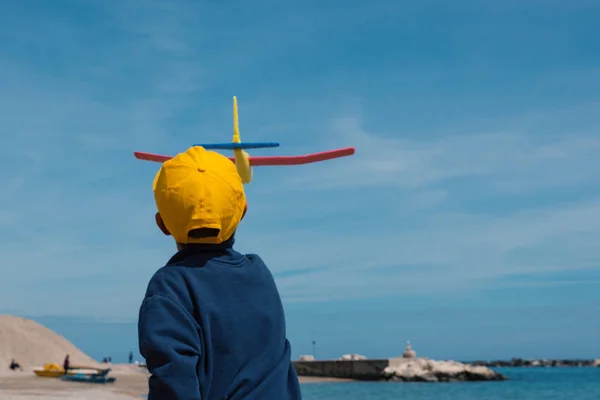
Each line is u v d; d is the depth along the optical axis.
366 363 72.25
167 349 1.84
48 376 41.03
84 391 23.39
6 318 70.62
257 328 2.03
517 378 120.44
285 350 2.12
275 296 2.13
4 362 60.09
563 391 63.59
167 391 1.82
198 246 2.05
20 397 18.23
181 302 1.94
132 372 62.78
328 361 74.31
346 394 49.12
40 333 70.75
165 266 2.06
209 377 1.94
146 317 1.90
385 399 43.00
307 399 42.59
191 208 1.96
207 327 1.94
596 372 178.12
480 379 76.69
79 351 72.38
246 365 1.99
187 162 2.01
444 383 72.44
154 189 2.04
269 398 2.00
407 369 71.75
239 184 2.06
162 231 2.12
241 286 2.04
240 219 2.11
